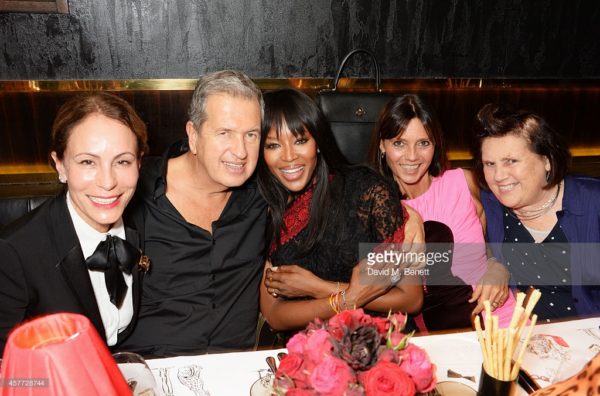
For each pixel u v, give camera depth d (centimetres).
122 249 126
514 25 325
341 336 74
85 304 125
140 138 121
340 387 66
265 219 171
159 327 155
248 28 290
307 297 171
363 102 227
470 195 190
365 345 72
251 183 170
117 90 284
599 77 351
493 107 166
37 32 266
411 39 313
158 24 279
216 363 112
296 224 171
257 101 144
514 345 85
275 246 174
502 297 171
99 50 277
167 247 154
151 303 156
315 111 157
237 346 164
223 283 161
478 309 172
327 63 307
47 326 63
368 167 172
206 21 284
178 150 165
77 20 269
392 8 304
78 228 127
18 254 118
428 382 71
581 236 162
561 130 364
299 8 293
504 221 179
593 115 365
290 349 78
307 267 174
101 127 112
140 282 141
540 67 339
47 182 287
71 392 58
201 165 148
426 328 181
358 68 312
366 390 66
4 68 268
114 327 136
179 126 303
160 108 297
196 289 158
